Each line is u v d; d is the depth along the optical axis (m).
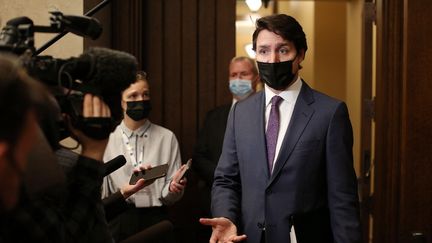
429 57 2.76
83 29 1.33
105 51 1.22
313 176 1.95
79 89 1.20
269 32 1.99
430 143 2.78
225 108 3.28
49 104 0.98
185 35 3.56
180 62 3.56
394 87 3.01
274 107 2.04
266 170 1.99
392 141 3.02
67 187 1.18
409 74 2.77
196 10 3.55
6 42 1.17
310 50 6.15
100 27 1.36
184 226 3.56
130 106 2.69
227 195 2.05
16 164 0.85
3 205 0.88
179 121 3.57
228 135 2.15
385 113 3.04
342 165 1.94
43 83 1.12
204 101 3.58
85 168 1.21
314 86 5.97
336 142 1.95
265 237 1.95
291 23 1.99
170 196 2.61
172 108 3.57
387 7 3.01
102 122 1.20
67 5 2.94
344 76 5.97
